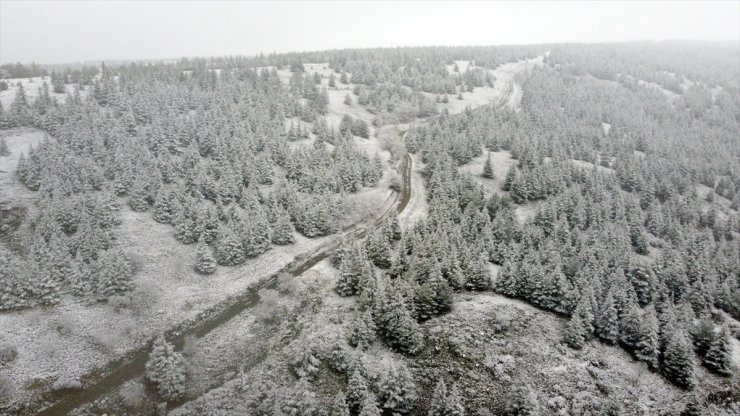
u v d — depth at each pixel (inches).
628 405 2107.5
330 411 1990.7
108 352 2237.9
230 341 2380.7
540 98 7106.3
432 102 6855.3
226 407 1923.0
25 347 2145.7
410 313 2412.6
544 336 2417.6
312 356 2198.6
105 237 2787.9
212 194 3548.2
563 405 2043.6
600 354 2358.5
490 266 3053.6
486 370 2198.6
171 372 2017.7
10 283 2358.5
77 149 3619.6
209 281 2829.7
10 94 4955.7
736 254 3400.6
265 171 3907.5
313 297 2741.1
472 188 4023.1
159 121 4232.3
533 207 4045.3
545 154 4970.5
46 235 2679.6
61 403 1963.6
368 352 2295.8
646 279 2888.8
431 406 1895.9
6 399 1919.3
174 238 3117.6
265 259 3097.9
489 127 5546.3
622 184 4579.2
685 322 2539.4
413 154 5280.5
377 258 3024.1
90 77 5649.6
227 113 4805.6
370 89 7244.1
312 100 6240.2
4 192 3078.2
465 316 2509.8
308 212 3464.6
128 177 3395.7
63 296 2468.0
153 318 2477.9
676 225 3732.8
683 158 5132.9
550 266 2817.4
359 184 4126.5
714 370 2369.6
